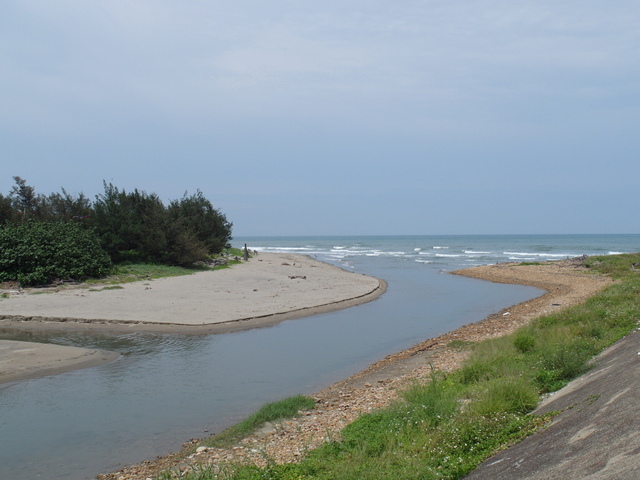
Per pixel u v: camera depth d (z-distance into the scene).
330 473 6.00
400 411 8.13
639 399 5.39
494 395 7.76
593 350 10.30
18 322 18.05
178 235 33.88
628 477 3.78
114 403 10.26
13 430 8.82
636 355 7.79
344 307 23.66
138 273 29.06
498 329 17.42
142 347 15.27
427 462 6.07
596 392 6.70
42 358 13.35
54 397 10.59
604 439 4.78
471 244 128.88
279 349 15.28
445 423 7.18
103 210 32.59
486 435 6.61
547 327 14.40
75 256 26.33
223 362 13.67
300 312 21.59
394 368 12.75
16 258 24.17
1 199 29.00
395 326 19.17
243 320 19.34
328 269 42.09
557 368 9.37
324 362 13.77
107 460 7.66
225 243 45.94
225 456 7.49
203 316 19.59
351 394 10.59
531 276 38.88
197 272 32.34
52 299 21.17
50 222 28.22
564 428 5.77
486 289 32.19
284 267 40.28
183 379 12.04
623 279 31.39
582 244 121.69
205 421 9.33
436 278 39.62
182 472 6.89
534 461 5.09
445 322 20.11
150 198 38.28
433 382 9.47
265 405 9.68
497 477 5.06
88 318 18.25
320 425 8.59
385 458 6.35
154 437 8.56
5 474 7.20
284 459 7.04
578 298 24.44
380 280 35.25
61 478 7.07
